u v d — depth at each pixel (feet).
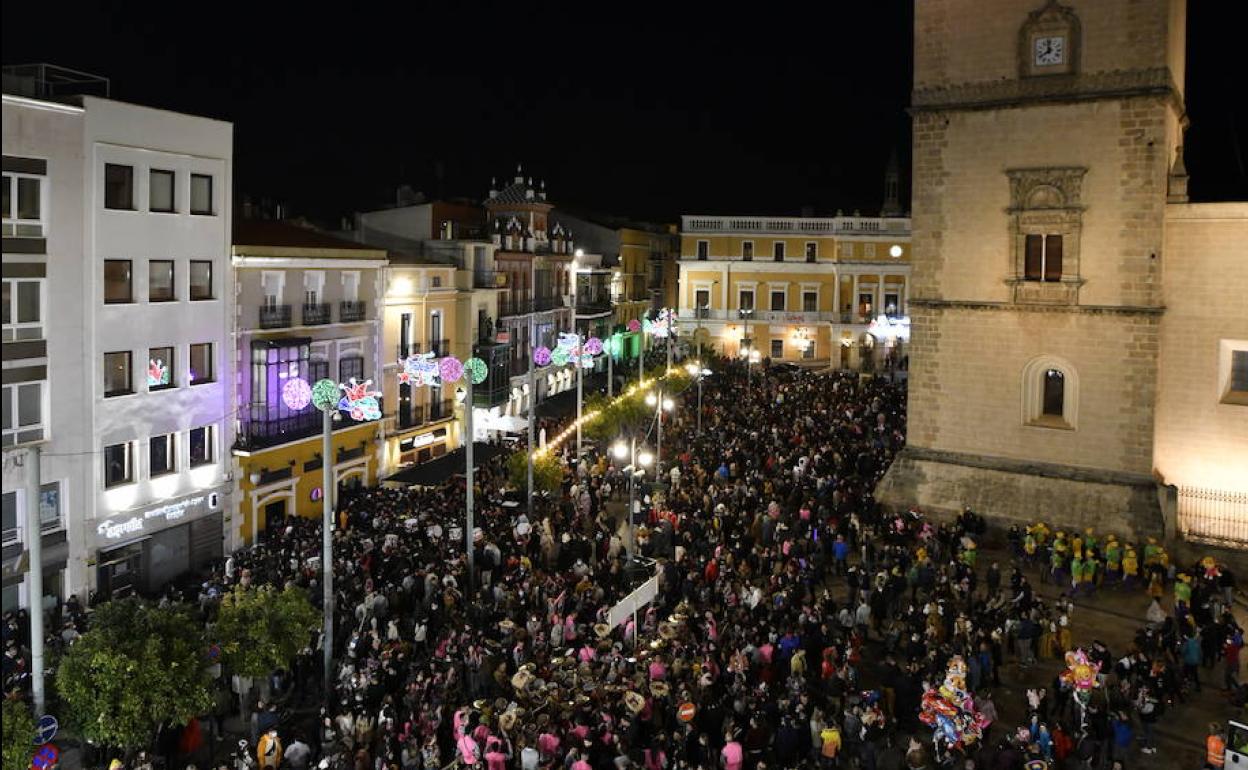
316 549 103.04
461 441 180.75
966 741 65.26
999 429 127.65
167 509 118.01
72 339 106.63
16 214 101.60
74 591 107.34
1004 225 125.90
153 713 65.05
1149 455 118.83
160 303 117.08
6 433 100.48
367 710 71.05
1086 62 119.34
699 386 177.99
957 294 129.49
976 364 128.57
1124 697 71.97
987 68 125.39
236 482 127.75
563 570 105.19
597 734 64.13
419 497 128.16
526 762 62.28
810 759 68.54
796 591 89.66
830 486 122.93
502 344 192.54
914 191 131.54
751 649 76.95
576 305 253.24
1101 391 121.08
